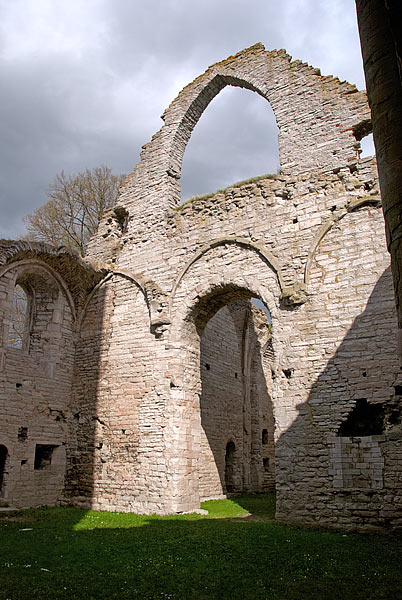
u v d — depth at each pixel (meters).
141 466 13.46
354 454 10.74
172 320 14.39
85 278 16.19
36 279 15.66
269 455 23.91
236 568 7.03
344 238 12.38
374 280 11.67
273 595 5.87
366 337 11.36
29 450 13.98
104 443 14.43
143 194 16.86
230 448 20.55
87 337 16.12
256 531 9.84
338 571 6.86
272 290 12.95
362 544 8.65
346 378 11.32
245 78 15.95
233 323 22.28
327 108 13.91
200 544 8.59
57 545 8.45
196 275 14.45
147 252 15.80
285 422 11.73
